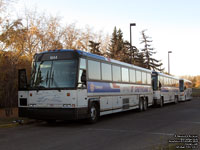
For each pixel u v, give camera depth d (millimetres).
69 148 7191
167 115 16672
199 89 86375
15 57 17000
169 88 30031
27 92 11930
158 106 25859
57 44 22297
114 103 14969
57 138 8695
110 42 39875
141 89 20141
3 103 19469
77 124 12422
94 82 12625
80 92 11266
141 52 57844
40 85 11625
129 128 10953
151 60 59812
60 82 11297
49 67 11703
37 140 8359
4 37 16766
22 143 7902
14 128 11172
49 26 22703
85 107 11602
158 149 6844
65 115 10977
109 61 14688
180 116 15891
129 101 17484
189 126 11375
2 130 10578
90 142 7992
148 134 9383
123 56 39562
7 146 7496
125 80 16984
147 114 17672
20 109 12086
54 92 11273
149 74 22688
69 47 24438
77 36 25750
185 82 38406
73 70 11203
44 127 11477
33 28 21312
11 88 16219
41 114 11469
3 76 16422
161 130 10305
